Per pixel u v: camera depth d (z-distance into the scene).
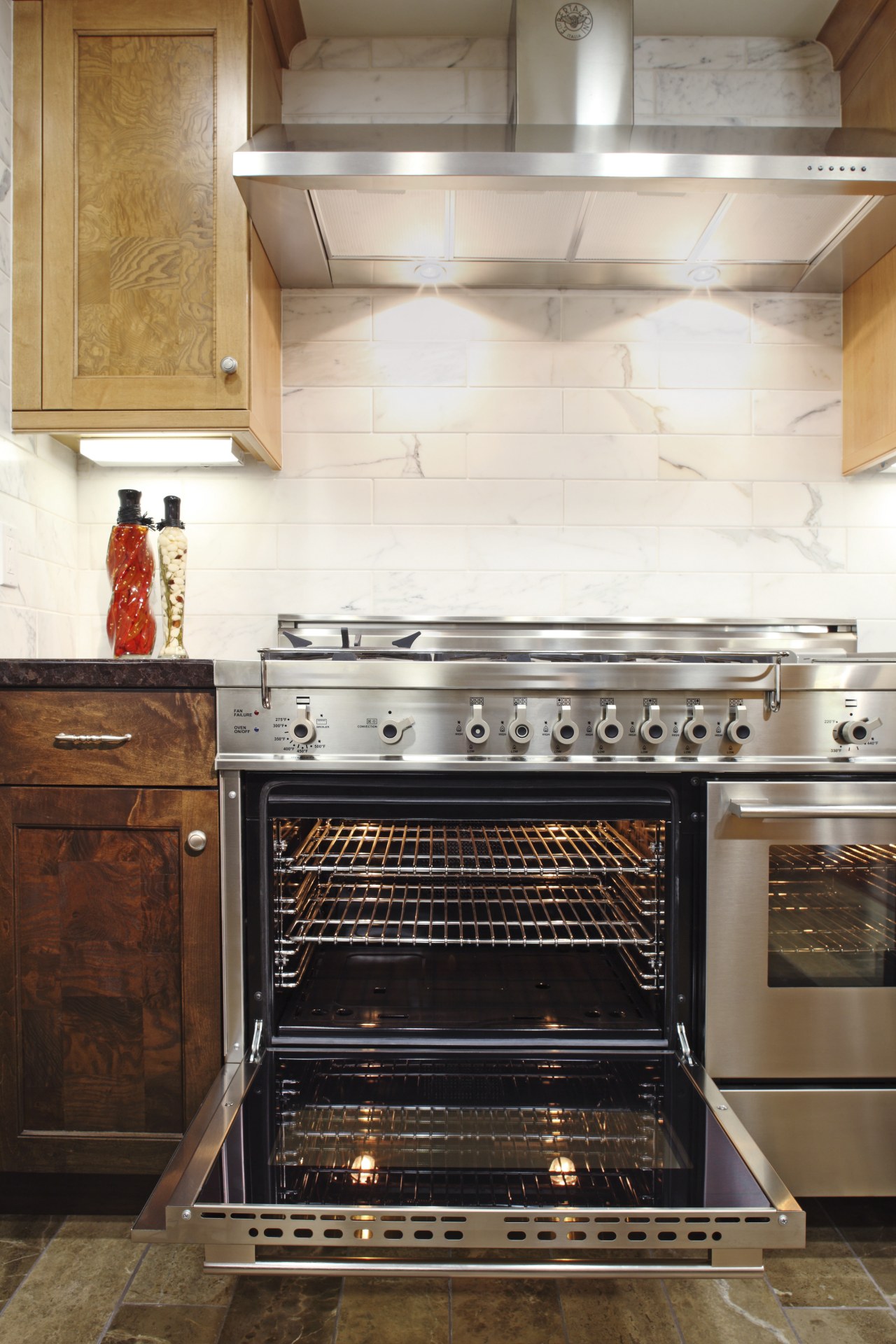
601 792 1.32
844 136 1.61
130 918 1.28
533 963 1.55
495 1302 1.16
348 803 1.29
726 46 1.95
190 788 1.28
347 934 1.57
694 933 1.31
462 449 1.98
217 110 1.58
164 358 1.59
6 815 1.28
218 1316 1.12
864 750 1.32
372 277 1.91
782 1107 1.28
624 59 1.76
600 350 1.98
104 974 1.28
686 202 1.56
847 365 1.95
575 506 1.99
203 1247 1.25
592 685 1.29
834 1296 1.17
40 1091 1.28
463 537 1.99
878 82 1.79
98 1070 1.28
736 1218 0.88
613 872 1.37
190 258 1.58
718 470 1.99
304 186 1.48
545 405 1.98
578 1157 1.00
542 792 1.31
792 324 1.98
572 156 1.44
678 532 1.99
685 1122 1.08
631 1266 0.91
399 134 1.61
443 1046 1.29
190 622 1.96
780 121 1.95
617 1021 1.33
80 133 1.59
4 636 1.58
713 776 1.33
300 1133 1.05
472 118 1.94
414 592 1.98
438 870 1.35
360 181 1.47
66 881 1.28
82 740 1.28
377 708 1.29
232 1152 1.00
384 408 1.98
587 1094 1.16
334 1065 1.23
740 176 1.45
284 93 1.94
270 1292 1.17
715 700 1.31
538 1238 0.88
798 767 1.30
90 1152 1.27
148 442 1.76
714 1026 1.28
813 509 1.99
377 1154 1.00
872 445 1.84
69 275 1.59
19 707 1.29
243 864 1.29
